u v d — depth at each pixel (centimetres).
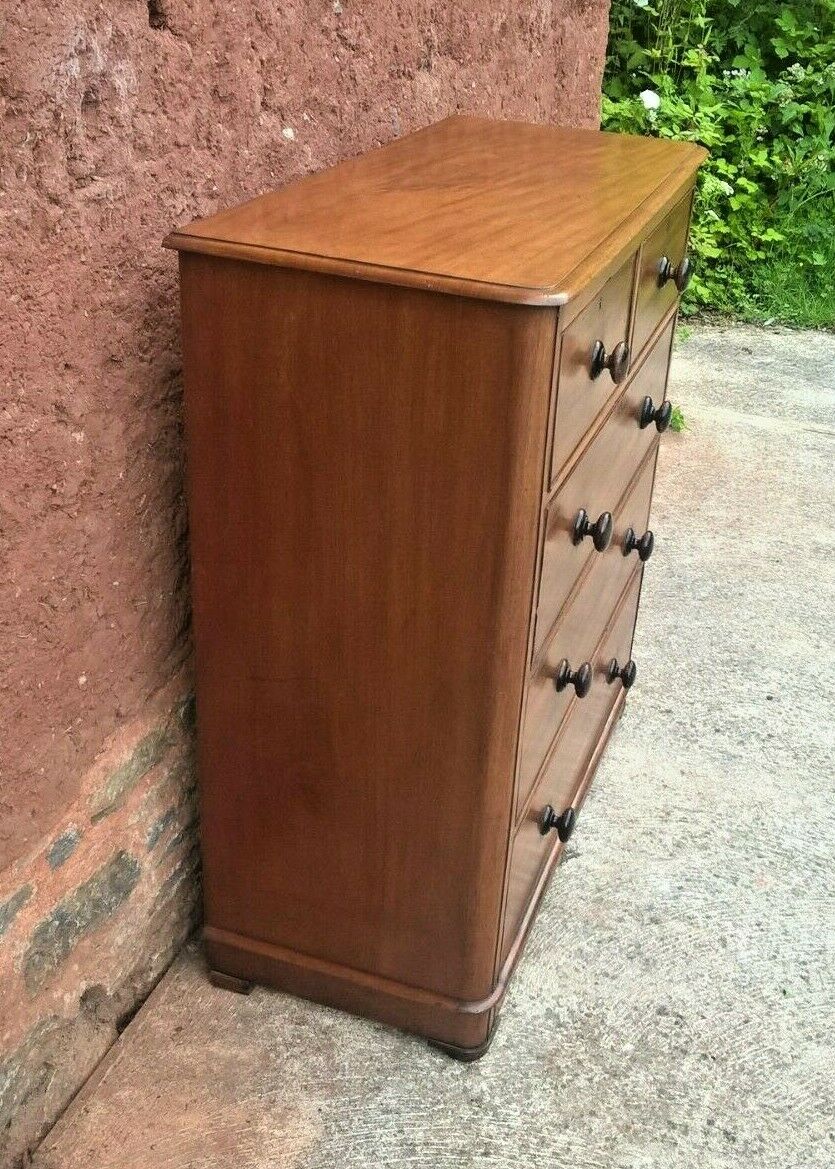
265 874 193
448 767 172
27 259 143
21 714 159
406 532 158
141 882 197
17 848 163
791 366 485
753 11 555
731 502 382
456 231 159
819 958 218
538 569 159
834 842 246
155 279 169
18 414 147
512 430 146
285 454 159
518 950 203
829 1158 182
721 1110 188
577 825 246
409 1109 186
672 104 525
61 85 143
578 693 189
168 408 179
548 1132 184
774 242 546
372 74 221
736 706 286
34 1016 174
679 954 217
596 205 177
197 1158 177
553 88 327
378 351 148
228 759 186
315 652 172
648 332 206
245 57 180
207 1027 198
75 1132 180
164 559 186
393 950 191
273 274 149
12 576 152
